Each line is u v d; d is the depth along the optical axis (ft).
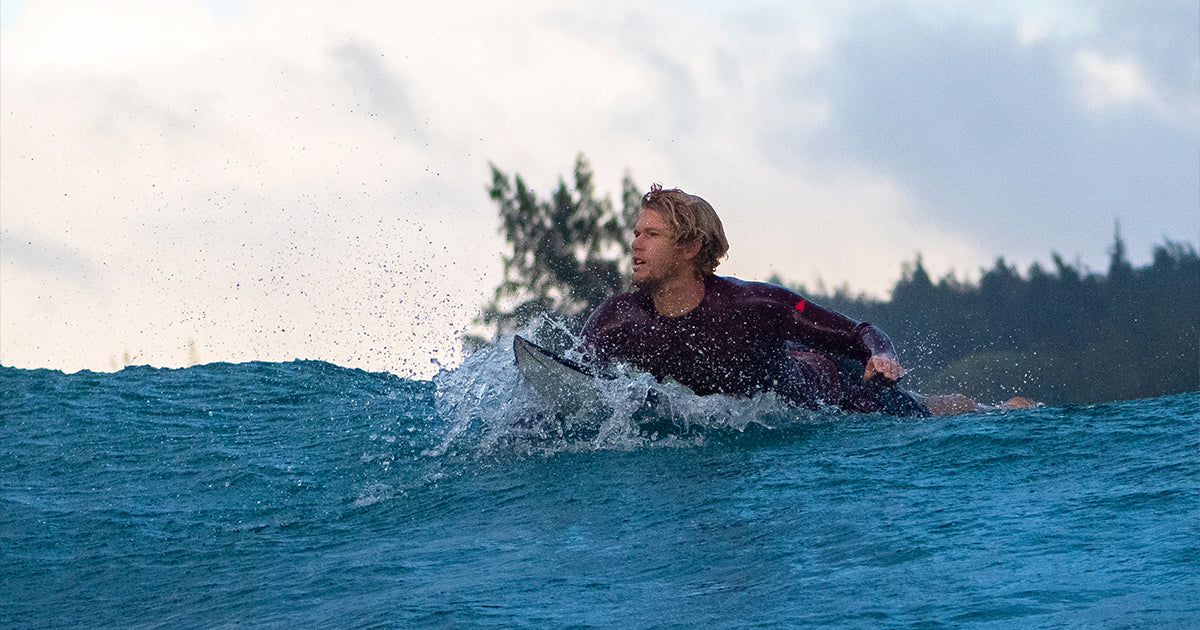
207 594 35.42
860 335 56.65
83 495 54.65
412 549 37.58
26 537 47.06
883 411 59.36
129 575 40.01
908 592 25.32
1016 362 439.63
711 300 56.59
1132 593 23.43
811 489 38.17
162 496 53.31
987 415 48.78
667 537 34.19
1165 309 507.30
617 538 34.96
